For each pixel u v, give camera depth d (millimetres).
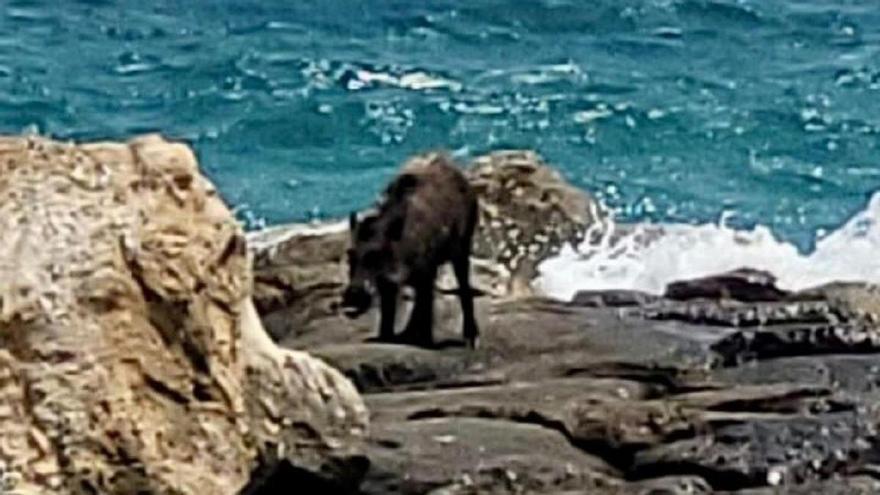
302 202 33312
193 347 10281
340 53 44875
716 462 12406
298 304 17609
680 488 12023
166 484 10039
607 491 11984
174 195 10469
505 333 16062
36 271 10008
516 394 13805
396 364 14898
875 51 46844
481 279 19812
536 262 21250
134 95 40969
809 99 41250
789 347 15312
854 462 12523
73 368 9906
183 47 45281
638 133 37969
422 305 16250
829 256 23000
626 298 18734
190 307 10266
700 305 17641
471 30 47656
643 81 42594
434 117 39062
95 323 10016
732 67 44594
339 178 35000
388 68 43156
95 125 38906
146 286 10172
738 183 34781
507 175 21797
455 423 12969
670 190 34156
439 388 14680
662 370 14672
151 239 10250
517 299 18031
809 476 12375
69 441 9828
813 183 34906
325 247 19094
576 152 36812
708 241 22484
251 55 44281
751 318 17062
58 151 10430
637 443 12750
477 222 18312
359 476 11242
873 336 15492
